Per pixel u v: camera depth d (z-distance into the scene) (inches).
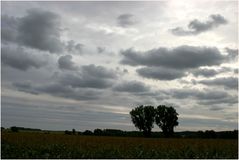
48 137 1284.4
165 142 1349.7
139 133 3253.0
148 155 1029.8
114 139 1406.3
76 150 1000.2
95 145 1114.1
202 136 2876.5
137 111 3149.6
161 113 3122.5
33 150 954.1
